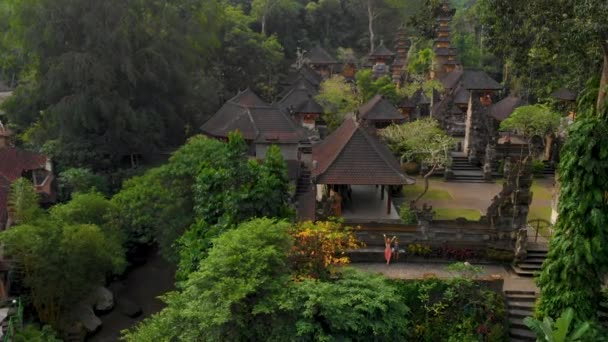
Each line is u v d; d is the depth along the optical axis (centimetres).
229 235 1906
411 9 10412
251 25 9475
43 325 2770
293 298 1702
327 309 1694
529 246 2722
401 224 2712
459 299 2217
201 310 1664
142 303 3256
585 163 1722
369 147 3070
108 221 3206
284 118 4491
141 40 4888
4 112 5153
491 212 2767
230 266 1723
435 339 2172
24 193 3150
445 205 3644
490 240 2678
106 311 3116
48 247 2630
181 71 5147
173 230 3002
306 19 10156
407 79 7356
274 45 7569
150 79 4784
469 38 8312
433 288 2244
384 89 5619
